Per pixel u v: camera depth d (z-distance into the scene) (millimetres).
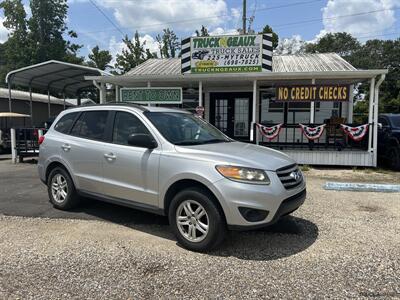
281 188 3918
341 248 4168
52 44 35562
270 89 14656
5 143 15469
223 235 3951
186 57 12070
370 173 9781
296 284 3297
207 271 3557
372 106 10547
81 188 5367
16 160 12156
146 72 14531
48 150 5793
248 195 3762
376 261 3799
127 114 4984
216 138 5184
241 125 15180
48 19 35594
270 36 11469
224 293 3131
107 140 5047
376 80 11391
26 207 5965
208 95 15359
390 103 40844
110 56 38281
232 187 3787
